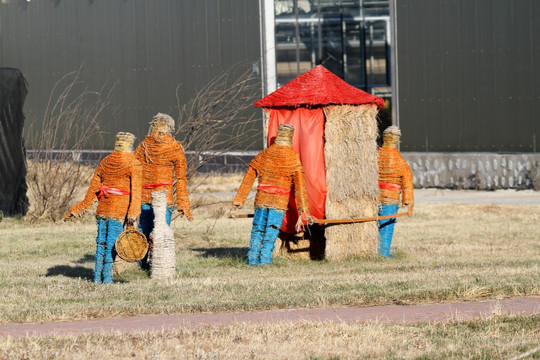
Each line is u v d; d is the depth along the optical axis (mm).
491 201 88062
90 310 30844
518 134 106312
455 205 82812
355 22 123562
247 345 24922
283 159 45000
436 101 110875
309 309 31203
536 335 26203
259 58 116562
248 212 76125
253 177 45656
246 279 39625
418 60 111688
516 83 106438
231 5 119875
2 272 42500
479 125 108500
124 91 129750
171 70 125312
